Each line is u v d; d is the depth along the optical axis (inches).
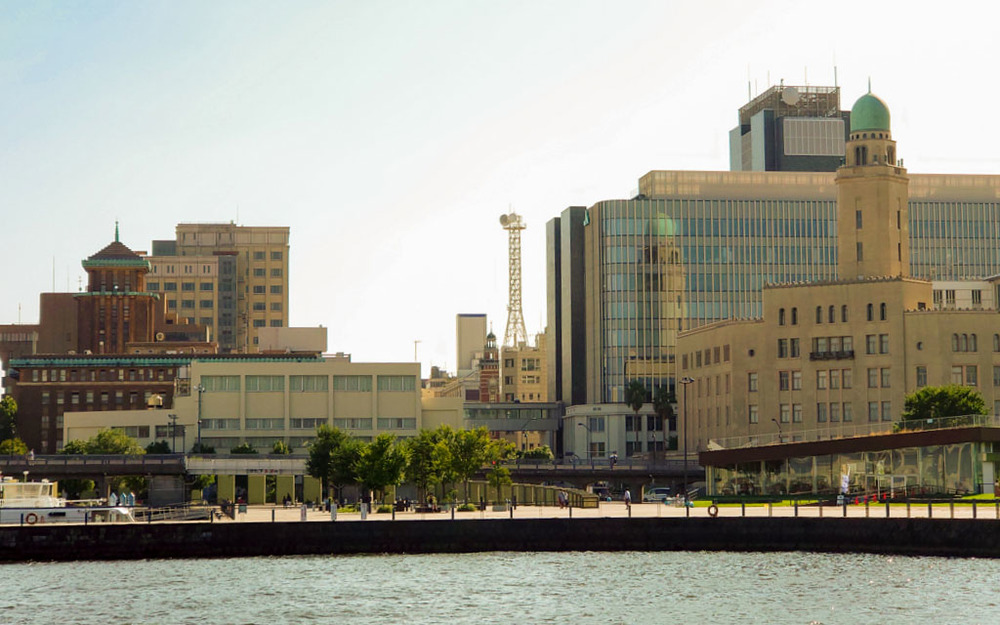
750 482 6830.7
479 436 7303.2
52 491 6107.3
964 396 7834.6
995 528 4461.1
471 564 4594.0
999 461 5920.3
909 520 4628.4
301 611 3673.7
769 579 4087.1
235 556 4884.4
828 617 3459.6
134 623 3528.5
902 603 3609.7
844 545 4741.6
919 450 6072.8
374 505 7126.0
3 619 3580.2
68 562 4744.1
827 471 6427.2
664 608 3641.7
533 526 5007.4
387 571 4426.7
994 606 3545.8
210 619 3575.3
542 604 3737.7
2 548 4766.2
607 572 4325.8
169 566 4618.6
